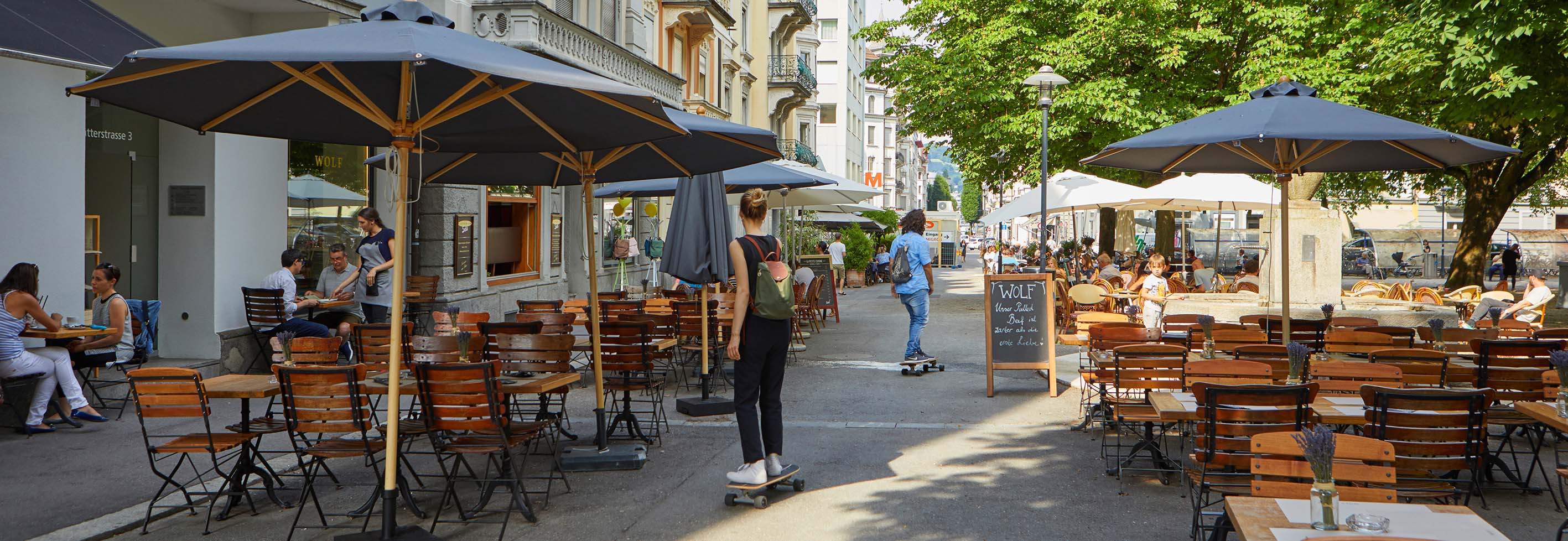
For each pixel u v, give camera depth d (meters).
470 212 17.50
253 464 6.57
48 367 8.73
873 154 102.38
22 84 9.25
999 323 10.96
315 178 13.98
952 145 26.22
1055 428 9.11
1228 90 21.89
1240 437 5.68
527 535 5.94
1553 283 40.38
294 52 4.58
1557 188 41.00
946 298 28.75
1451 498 5.88
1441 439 5.71
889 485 7.03
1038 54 22.14
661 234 30.25
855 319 21.59
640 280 27.42
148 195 11.55
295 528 6.10
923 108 24.89
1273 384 6.84
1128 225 31.05
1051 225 56.16
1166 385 7.34
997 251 42.69
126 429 8.84
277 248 12.65
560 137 6.88
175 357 11.47
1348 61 20.77
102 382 9.72
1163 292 13.21
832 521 6.18
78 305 9.87
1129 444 8.33
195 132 11.48
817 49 62.03
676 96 25.84
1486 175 22.78
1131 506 6.45
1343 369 7.02
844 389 11.47
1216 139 7.45
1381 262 44.75
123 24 9.14
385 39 4.98
